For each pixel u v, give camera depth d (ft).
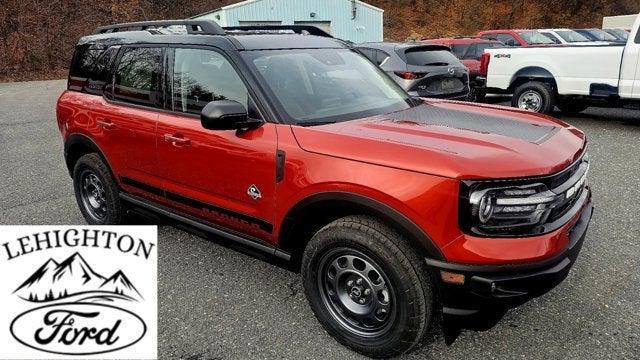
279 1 79.15
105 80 13.24
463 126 9.36
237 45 10.67
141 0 102.37
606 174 18.65
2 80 70.69
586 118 30.27
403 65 26.02
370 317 8.69
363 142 8.36
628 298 10.31
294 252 9.80
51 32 81.00
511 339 9.18
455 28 139.64
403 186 7.70
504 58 29.91
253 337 9.55
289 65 10.78
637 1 137.80
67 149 14.49
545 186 7.73
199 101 10.81
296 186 8.85
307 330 9.71
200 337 9.57
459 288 7.70
